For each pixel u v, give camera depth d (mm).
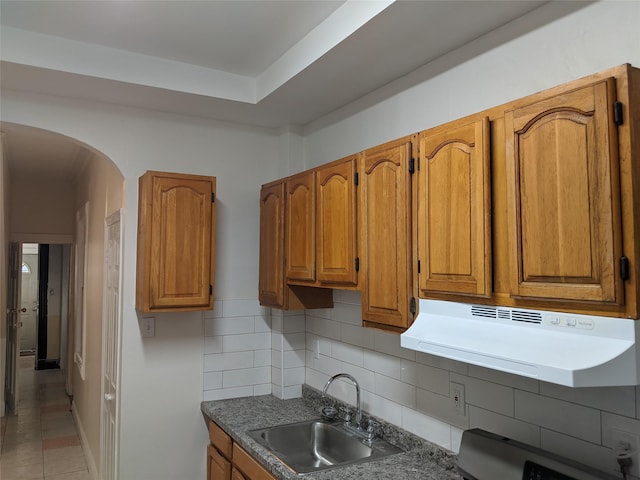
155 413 2838
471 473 1649
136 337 2807
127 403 2766
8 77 2395
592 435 1500
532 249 1326
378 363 2469
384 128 2471
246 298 3148
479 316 1515
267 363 3195
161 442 2844
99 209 3998
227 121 3127
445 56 2098
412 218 1803
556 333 1278
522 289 1346
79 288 5531
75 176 5953
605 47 1493
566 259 1236
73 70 2340
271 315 3219
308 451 2592
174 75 2582
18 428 5199
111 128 2785
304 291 2770
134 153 2840
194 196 2703
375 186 1997
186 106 2836
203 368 2990
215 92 2686
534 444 1680
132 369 2785
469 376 1945
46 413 5766
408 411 2260
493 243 1472
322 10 2062
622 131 1140
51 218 6309
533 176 1329
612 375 1107
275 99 2709
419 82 2240
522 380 1732
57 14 2109
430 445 2086
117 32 2277
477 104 1931
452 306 1617
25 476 3984
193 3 2021
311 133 3141
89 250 4676
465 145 1557
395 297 1874
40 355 8516
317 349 2996
